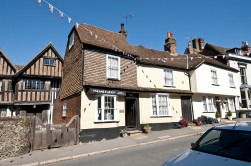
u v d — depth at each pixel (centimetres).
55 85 2120
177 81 1711
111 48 1302
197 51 2717
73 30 1492
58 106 1681
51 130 978
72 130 1052
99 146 979
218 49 2495
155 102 1513
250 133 401
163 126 1498
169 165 366
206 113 1864
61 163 736
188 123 1638
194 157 378
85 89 1145
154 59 1670
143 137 1180
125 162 686
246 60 2419
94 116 1148
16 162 736
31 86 1995
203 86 1770
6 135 844
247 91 2302
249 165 321
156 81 1566
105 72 1270
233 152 373
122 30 1789
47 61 2103
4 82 1989
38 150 920
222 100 2056
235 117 2152
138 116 1373
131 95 1372
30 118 938
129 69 1407
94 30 1524
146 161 681
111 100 1252
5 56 2025
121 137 1212
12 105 1956
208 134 467
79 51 1275
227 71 2100
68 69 1521
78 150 902
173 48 2119
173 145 938
